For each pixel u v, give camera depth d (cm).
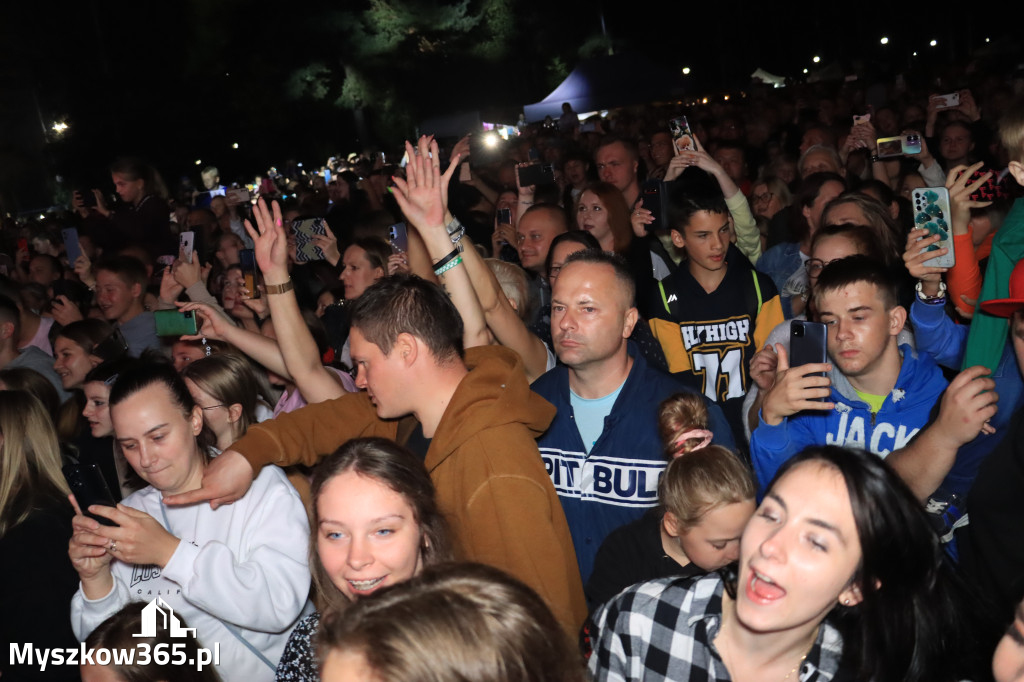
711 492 228
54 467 298
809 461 169
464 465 234
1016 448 219
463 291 286
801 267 462
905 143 588
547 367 343
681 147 540
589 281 282
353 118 3441
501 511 229
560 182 913
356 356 245
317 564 218
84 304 674
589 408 301
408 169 288
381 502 197
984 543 227
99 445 399
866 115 764
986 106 1027
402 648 122
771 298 420
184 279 490
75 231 785
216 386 324
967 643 178
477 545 231
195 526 273
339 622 130
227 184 2894
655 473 283
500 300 316
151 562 248
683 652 183
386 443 206
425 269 347
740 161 835
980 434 267
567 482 300
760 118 1309
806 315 343
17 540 283
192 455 275
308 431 274
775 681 178
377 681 122
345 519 197
